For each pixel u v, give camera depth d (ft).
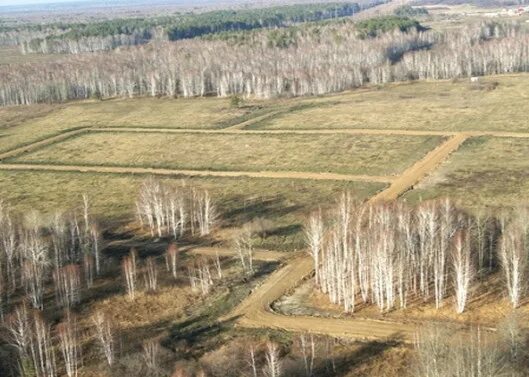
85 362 254.06
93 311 292.40
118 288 314.96
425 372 209.36
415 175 455.63
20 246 336.49
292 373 234.58
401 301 277.64
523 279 284.00
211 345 260.21
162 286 313.94
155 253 359.25
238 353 247.91
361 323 268.62
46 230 384.27
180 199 393.09
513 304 270.05
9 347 264.52
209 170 510.17
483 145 517.14
